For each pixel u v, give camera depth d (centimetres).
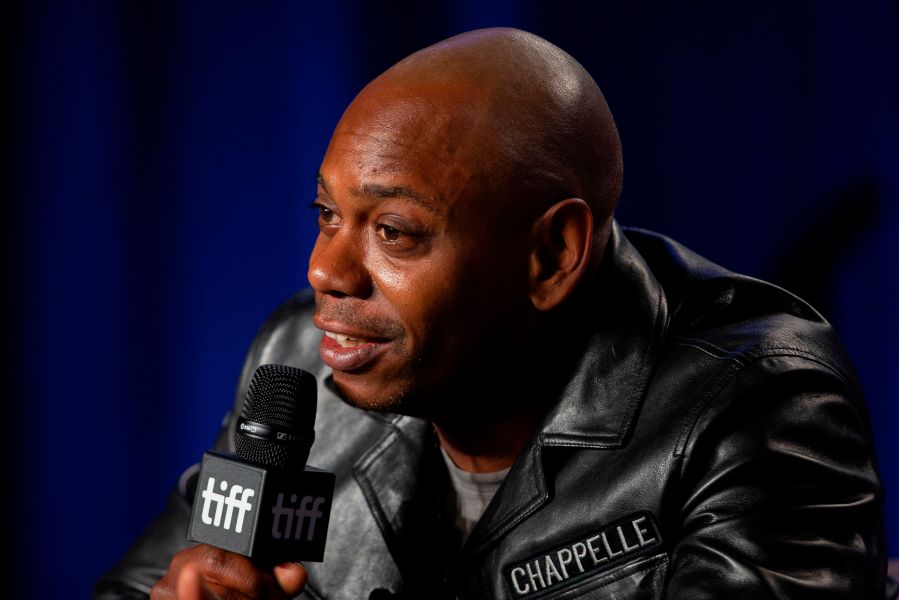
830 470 332
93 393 853
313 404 303
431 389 338
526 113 329
